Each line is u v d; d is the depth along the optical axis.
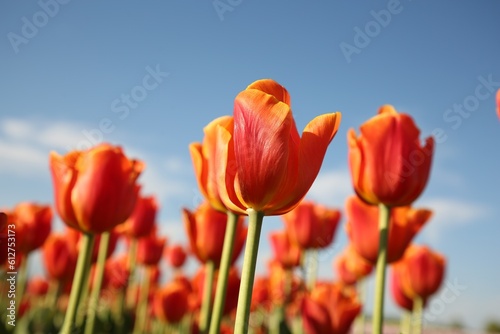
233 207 0.39
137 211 0.82
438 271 0.71
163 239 0.97
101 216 0.51
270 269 1.08
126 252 1.00
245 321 0.36
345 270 0.95
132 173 0.53
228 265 0.47
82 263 0.51
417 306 0.72
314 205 0.79
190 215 0.56
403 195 0.49
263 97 0.38
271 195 0.38
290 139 0.39
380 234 0.50
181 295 0.80
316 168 0.39
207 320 0.54
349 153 0.52
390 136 0.50
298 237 0.77
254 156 0.38
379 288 0.48
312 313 0.64
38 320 0.74
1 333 0.68
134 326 0.91
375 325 0.47
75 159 0.52
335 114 0.39
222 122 0.43
